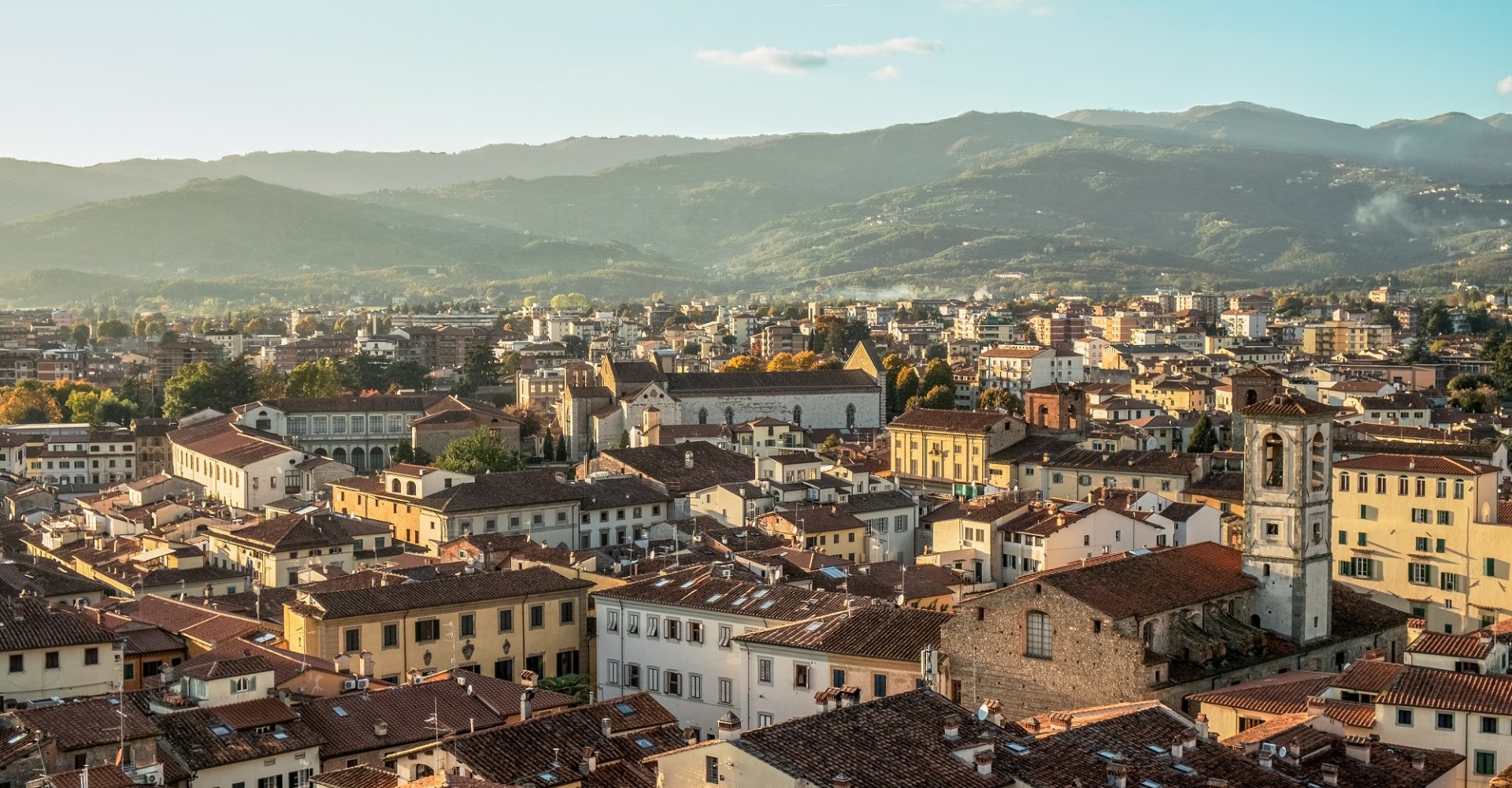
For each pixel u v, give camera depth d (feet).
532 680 455.63
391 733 409.08
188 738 383.45
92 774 337.31
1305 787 327.26
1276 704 409.49
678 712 512.22
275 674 428.97
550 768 347.15
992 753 304.71
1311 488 495.41
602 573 625.00
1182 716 357.00
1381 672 407.85
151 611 570.05
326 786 358.84
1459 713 378.94
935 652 424.05
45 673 428.97
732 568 595.47
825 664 451.53
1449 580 655.76
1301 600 489.26
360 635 508.53
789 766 289.53
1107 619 422.82
